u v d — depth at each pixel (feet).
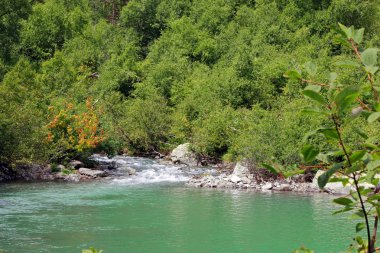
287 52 144.46
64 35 182.91
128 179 76.13
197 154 98.94
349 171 6.95
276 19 165.48
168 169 88.94
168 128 115.24
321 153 7.40
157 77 144.87
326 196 60.85
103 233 41.29
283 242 38.47
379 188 7.80
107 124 96.84
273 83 124.26
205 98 117.08
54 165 78.54
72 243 37.99
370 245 7.61
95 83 150.30
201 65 153.07
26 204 53.78
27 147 74.84
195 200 57.47
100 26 197.06
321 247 36.94
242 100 115.14
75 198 58.03
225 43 162.50
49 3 192.13
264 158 71.51
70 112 87.86
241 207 53.11
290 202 56.03
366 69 7.13
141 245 37.78
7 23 139.64
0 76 133.08
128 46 172.04
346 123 6.75
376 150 7.16
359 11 151.53
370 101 7.49
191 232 41.86
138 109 115.24
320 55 133.39
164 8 200.75
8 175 73.87
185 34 171.32
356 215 7.70
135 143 113.60
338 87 7.04
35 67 156.56
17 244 37.45
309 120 72.95
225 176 75.20
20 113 77.10
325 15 156.35
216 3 189.88
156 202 55.93
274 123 75.92
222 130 97.60
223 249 36.70
